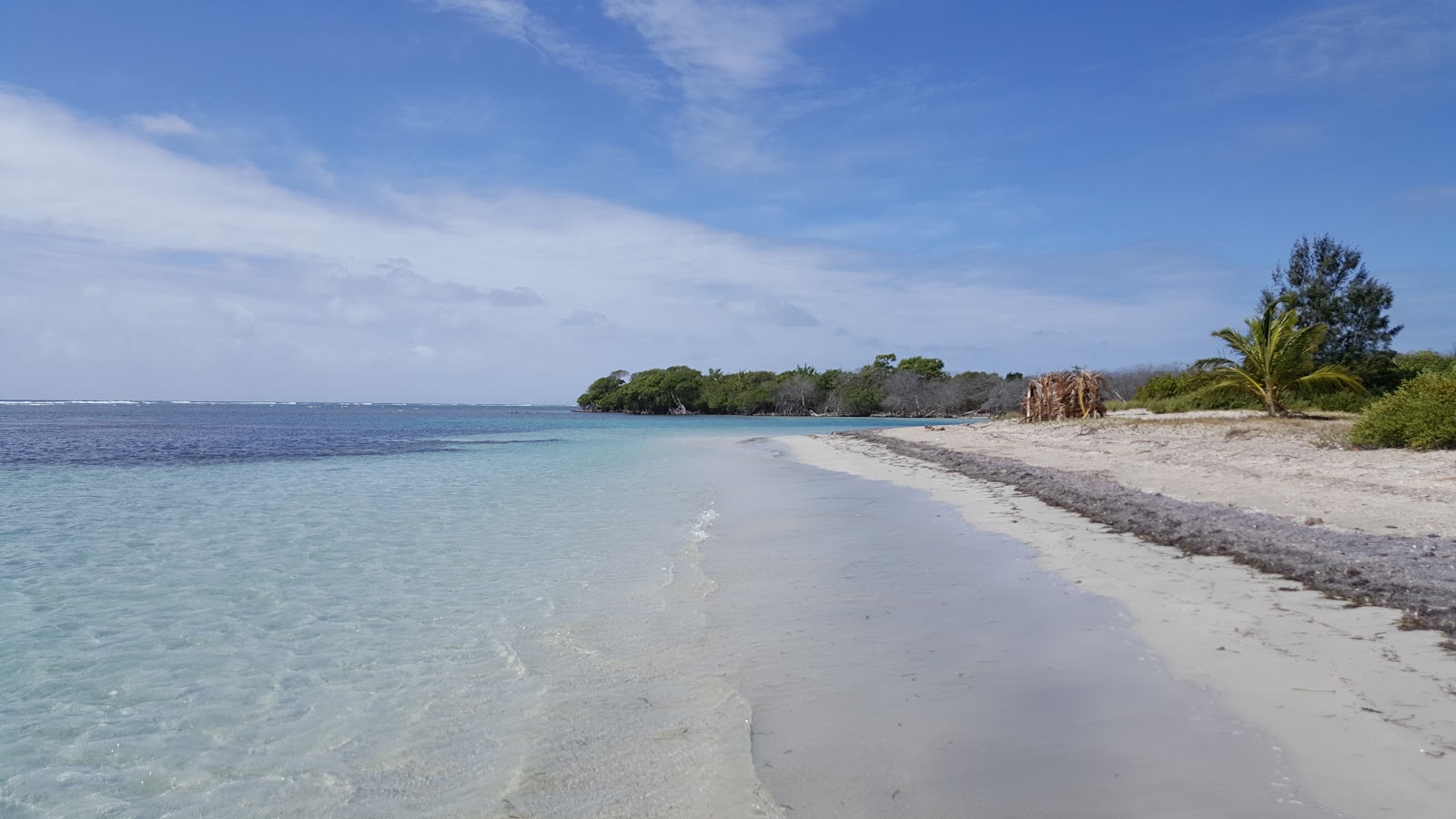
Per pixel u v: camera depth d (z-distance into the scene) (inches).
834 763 148.5
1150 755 145.9
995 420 1800.0
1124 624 229.8
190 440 1598.2
